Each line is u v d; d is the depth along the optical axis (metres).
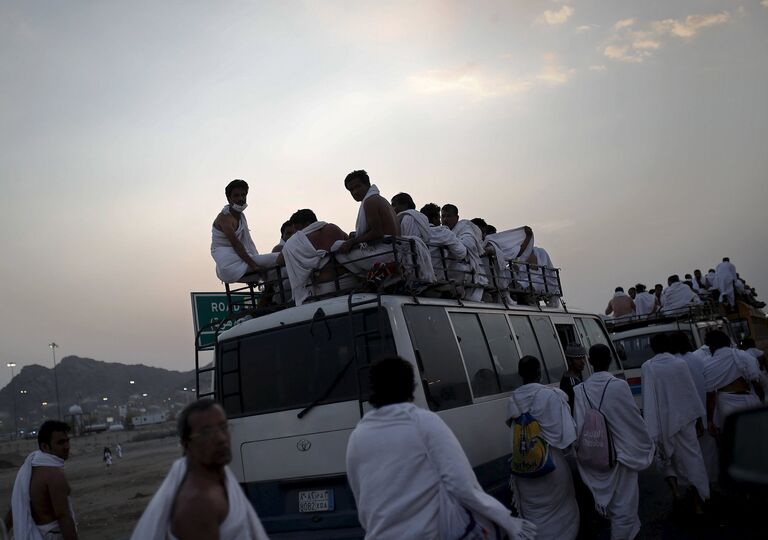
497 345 7.16
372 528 3.95
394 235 5.99
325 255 6.23
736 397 8.25
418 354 5.59
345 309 5.76
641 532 7.33
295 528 5.60
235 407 6.14
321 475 5.59
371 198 6.16
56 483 5.25
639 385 14.23
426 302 6.07
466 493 3.82
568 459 7.32
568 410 6.17
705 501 7.63
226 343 6.34
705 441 8.38
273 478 5.79
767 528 2.66
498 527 3.96
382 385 4.11
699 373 8.36
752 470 2.30
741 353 8.31
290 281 6.30
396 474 3.91
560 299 9.93
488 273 7.85
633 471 6.43
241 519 2.84
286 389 5.91
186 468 2.85
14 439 139.50
